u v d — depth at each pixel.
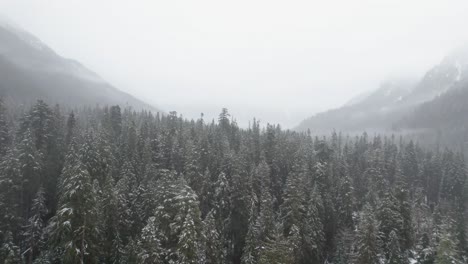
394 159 99.12
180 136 79.38
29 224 48.56
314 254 50.59
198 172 58.47
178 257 36.38
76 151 55.84
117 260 41.19
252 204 55.97
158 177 59.50
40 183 51.88
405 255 51.59
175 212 42.19
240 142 85.94
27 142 51.56
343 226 61.03
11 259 37.25
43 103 67.50
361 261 44.00
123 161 63.28
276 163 74.12
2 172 47.12
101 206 42.28
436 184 100.25
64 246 32.69
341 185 65.75
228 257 53.62
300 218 50.62
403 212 54.22
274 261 37.12
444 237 43.22
